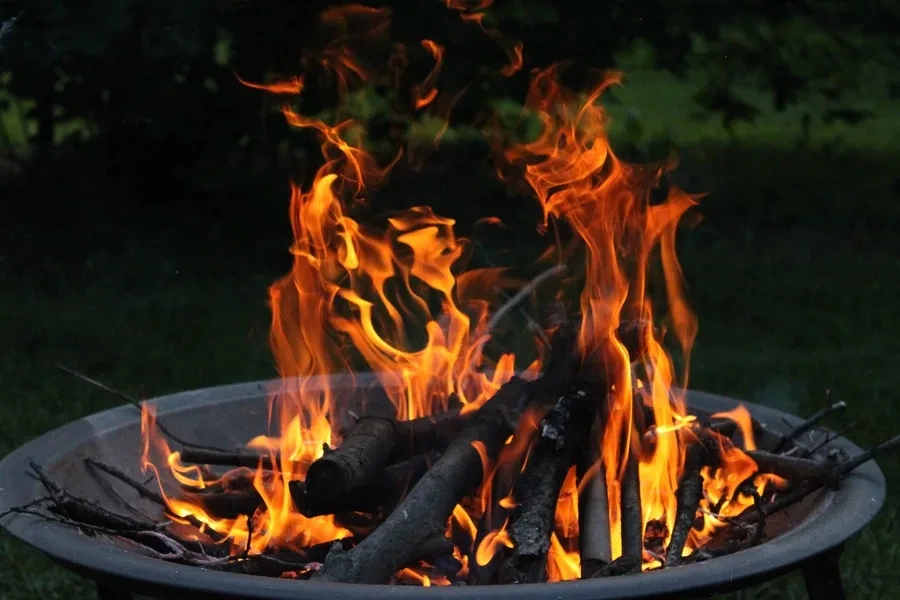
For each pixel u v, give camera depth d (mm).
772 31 9914
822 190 11047
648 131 13391
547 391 3225
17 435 5805
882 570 4645
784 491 3223
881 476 2990
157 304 7996
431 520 2777
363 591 2213
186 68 8695
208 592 2268
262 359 6988
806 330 7574
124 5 7340
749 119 10141
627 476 3137
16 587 4602
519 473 3059
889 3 9836
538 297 8000
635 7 9094
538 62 9086
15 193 9602
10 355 7027
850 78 10172
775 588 4559
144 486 3287
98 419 3363
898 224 10094
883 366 6914
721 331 7551
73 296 8164
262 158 10281
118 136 9484
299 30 8727
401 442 3207
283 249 9086
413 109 9359
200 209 9781
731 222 9977
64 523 2674
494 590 2205
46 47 7410
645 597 2246
